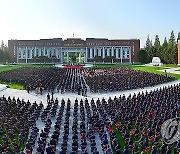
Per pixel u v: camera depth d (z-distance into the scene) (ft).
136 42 520.83
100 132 103.24
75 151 85.76
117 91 206.80
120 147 88.22
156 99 148.97
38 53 519.19
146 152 87.35
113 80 238.48
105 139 92.99
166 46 517.55
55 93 200.95
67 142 95.20
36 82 227.61
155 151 83.71
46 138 99.96
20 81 242.17
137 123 110.32
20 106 139.64
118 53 521.24
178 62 442.09
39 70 335.88
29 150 88.22
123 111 126.41
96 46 519.19
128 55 522.88
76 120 115.55
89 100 172.55
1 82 252.42
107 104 143.95
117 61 520.42
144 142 89.81
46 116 127.75
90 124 109.09
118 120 119.55
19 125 110.52
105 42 518.78
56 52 519.19
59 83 229.45
